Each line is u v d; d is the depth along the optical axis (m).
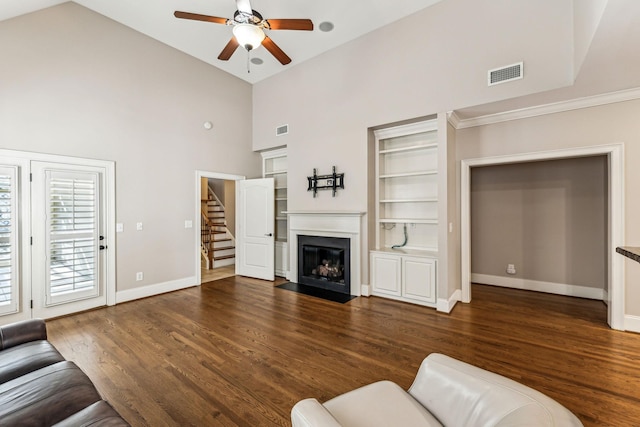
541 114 3.45
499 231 4.82
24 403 1.28
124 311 3.71
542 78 3.03
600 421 1.77
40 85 3.39
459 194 4.03
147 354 2.61
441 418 1.21
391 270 4.13
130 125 4.17
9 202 3.19
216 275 5.76
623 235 3.01
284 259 5.65
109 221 3.96
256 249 5.50
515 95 3.17
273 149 5.78
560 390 2.06
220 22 2.96
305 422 0.97
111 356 2.57
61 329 3.15
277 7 3.67
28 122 3.31
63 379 1.46
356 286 4.35
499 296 4.28
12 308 3.21
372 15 3.85
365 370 2.35
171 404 1.95
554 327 3.14
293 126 5.19
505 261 4.78
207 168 5.14
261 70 5.35
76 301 3.66
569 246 4.29
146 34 4.32
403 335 2.98
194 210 4.95
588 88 2.96
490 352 2.61
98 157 3.86
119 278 4.05
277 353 2.62
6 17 3.14
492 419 1.03
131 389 2.11
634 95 2.96
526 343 2.78
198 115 5.00
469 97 3.44
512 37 3.19
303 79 5.04
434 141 4.23
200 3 3.66
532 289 4.56
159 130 4.50
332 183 4.64
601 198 4.08
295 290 4.66
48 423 1.23
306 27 2.99
